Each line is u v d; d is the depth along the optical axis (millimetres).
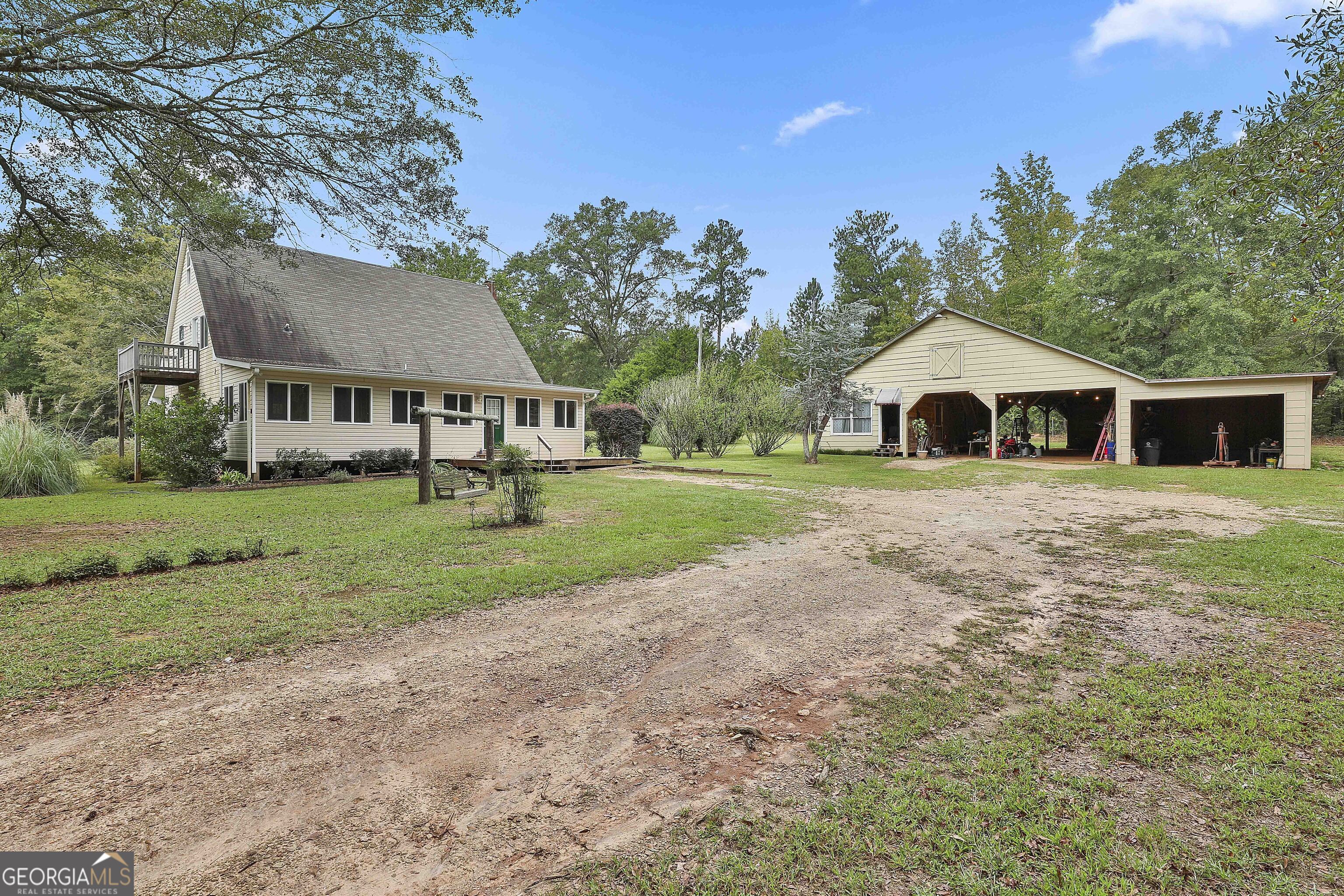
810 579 5988
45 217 9688
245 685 3488
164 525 8852
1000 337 20578
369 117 8789
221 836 2164
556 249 45375
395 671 3715
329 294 19609
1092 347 29281
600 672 3738
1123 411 18125
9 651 3891
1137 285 27484
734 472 17281
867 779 2551
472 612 4848
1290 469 15617
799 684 3578
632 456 24219
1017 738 2881
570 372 47875
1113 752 2746
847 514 10047
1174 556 6828
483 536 7848
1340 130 4590
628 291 48062
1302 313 5516
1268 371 27875
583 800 2424
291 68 8094
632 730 3016
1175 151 27266
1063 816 2270
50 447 13719
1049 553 7211
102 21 7152
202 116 8281
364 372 17297
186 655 3879
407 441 18844
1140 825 2207
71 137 8562
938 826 2221
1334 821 2195
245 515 9758
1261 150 5203
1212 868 1968
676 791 2484
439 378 18984
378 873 1984
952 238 47500
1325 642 4121
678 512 9875
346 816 2299
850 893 1891
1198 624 4590
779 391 23906
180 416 14547
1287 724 2959
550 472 18031
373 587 5473
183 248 19562
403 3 8070
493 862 2045
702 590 5574
